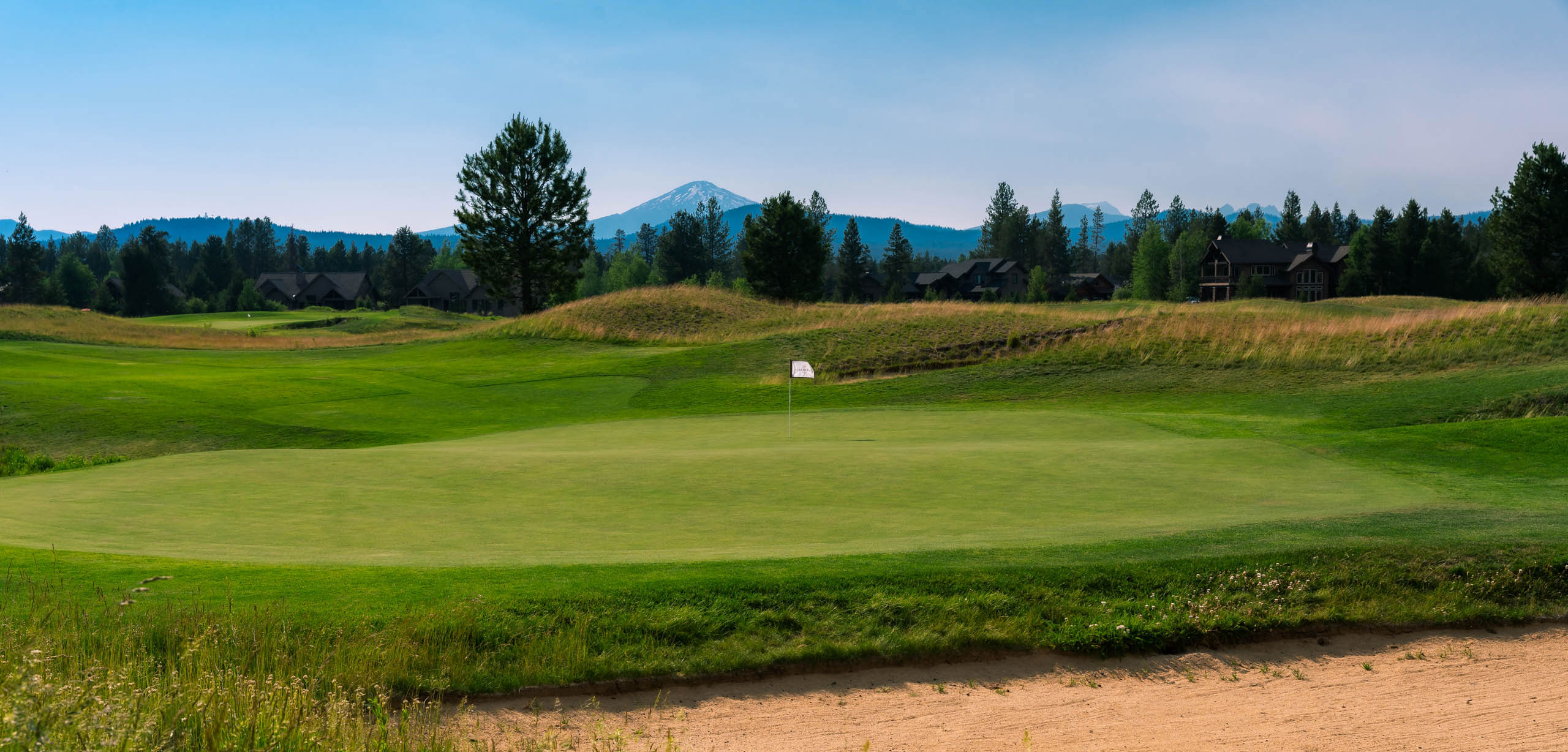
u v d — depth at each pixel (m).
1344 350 28.39
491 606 6.95
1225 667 7.06
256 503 11.20
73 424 22.52
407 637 6.42
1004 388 28.56
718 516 10.45
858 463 13.80
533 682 6.27
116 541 9.15
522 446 17.42
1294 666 7.07
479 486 12.31
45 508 10.88
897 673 6.81
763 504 11.07
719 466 13.62
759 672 6.64
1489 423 15.88
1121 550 8.59
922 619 7.24
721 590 7.39
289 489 12.12
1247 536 9.07
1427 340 28.22
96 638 6.07
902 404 27.73
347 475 13.13
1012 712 6.29
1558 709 6.37
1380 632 7.61
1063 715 6.25
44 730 4.41
